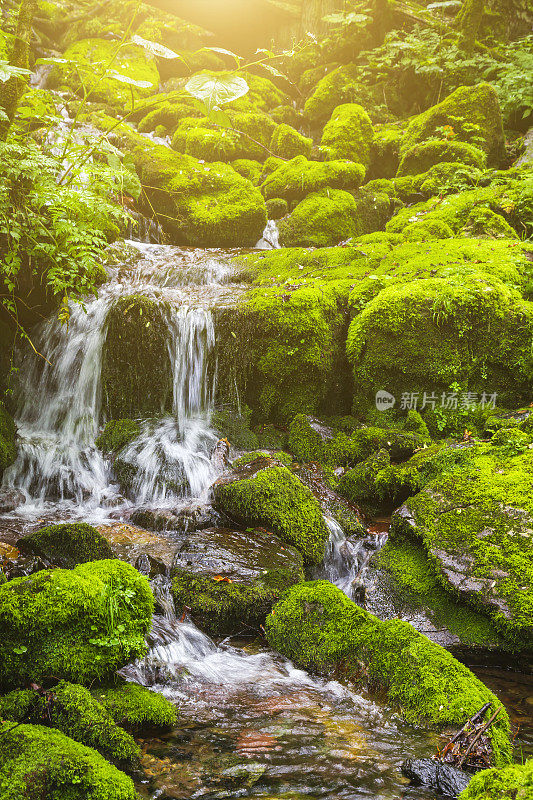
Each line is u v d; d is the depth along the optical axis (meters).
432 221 8.41
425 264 7.03
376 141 10.88
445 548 4.24
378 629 3.59
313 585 4.12
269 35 13.66
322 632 3.74
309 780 2.64
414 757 2.82
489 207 8.48
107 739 2.66
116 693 2.97
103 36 12.27
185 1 13.30
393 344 6.20
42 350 6.98
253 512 4.83
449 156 9.80
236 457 6.07
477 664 3.86
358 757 2.82
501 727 2.96
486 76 11.33
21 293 6.68
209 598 4.00
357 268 7.51
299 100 12.65
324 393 6.62
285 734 2.99
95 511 5.52
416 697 3.19
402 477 5.21
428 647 3.41
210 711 3.17
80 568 3.15
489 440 5.31
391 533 4.69
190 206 9.20
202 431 6.31
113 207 6.26
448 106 10.29
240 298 6.88
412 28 11.96
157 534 5.00
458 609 4.04
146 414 6.58
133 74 11.64
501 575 3.96
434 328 6.14
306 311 6.45
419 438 5.78
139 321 6.45
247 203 9.19
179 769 2.68
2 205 5.64
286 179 9.74
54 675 2.85
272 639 3.88
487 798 2.15
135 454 5.97
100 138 6.54
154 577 4.23
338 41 12.34
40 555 4.14
